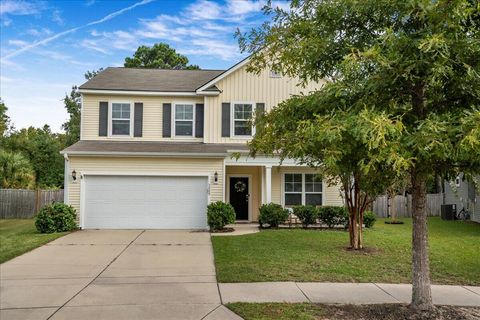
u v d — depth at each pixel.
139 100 16.77
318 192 16.88
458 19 3.86
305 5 5.15
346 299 6.02
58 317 5.17
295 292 6.40
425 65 4.01
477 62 4.07
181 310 5.47
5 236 12.47
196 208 14.77
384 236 12.93
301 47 4.95
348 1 4.48
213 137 16.47
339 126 3.72
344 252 9.98
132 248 10.51
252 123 6.67
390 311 5.36
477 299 6.16
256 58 5.75
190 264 8.55
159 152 14.52
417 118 4.45
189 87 17.17
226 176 17.19
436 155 3.77
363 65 4.17
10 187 21.58
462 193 19.55
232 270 7.87
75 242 11.40
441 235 13.49
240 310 5.43
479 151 3.41
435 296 6.31
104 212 14.47
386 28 4.18
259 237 12.30
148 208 14.63
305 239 11.98
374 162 3.74
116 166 14.54
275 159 15.49
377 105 4.44
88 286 6.73
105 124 16.53
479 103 4.42
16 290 6.47
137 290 6.49
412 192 5.25
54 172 29.92
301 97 5.19
